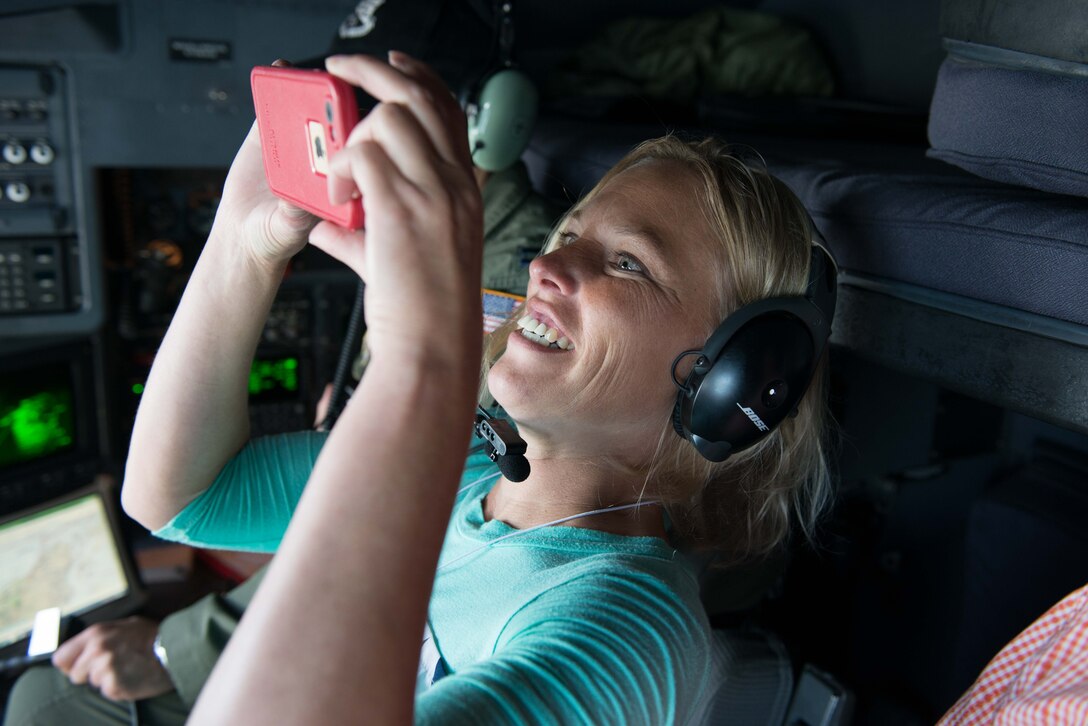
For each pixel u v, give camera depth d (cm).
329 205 65
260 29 192
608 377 86
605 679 69
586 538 85
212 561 198
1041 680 73
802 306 86
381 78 57
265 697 49
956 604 169
